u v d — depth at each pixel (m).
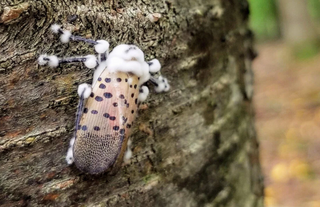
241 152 0.17
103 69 0.13
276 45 1.11
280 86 0.72
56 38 0.13
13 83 0.12
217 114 0.16
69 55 0.13
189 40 0.15
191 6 0.15
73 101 0.13
